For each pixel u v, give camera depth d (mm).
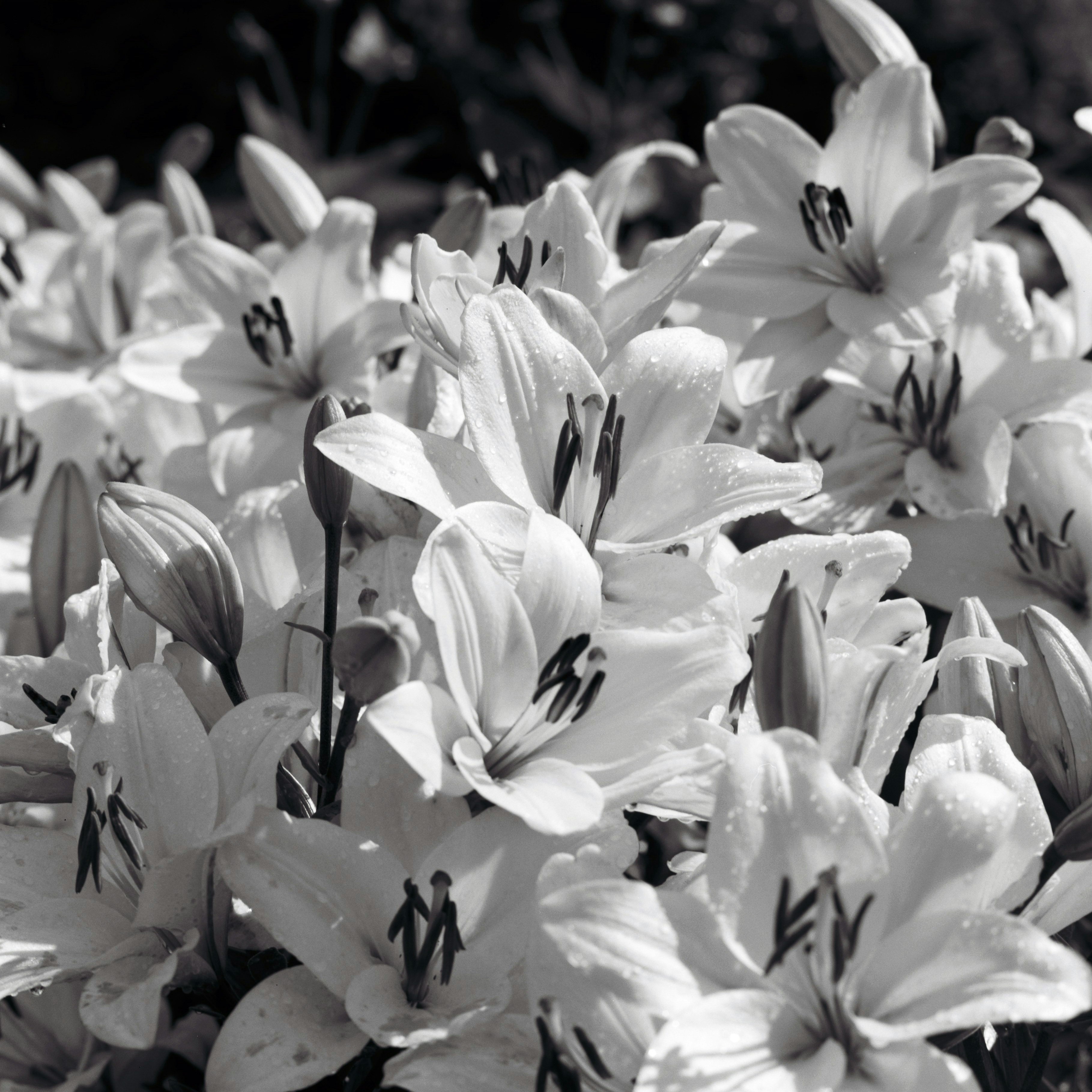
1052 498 1654
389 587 1514
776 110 5312
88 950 1462
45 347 1970
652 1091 1379
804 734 1407
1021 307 1671
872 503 1677
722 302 1687
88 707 1471
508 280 1549
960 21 5379
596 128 3842
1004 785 1455
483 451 1477
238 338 1748
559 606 1448
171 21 6180
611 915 1398
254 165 1860
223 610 1491
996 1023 1467
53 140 6113
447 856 1438
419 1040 1408
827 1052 1396
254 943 1472
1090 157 4105
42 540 1673
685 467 1499
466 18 5414
